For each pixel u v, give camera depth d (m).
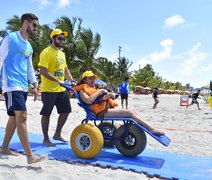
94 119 5.20
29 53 4.68
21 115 4.20
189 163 4.99
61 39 5.71
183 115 14.23
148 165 4.72
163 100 32.78
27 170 4.03
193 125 10.53
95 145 4.83
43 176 3.83
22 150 5.17
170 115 14.09
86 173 4.14
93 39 34.53
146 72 86.25
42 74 5.52
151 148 6.39
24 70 4.51
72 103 19.06
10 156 4.75
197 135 8.27
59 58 5.77
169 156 5.43
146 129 4.96
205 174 4.40
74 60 33.28
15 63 4.38
